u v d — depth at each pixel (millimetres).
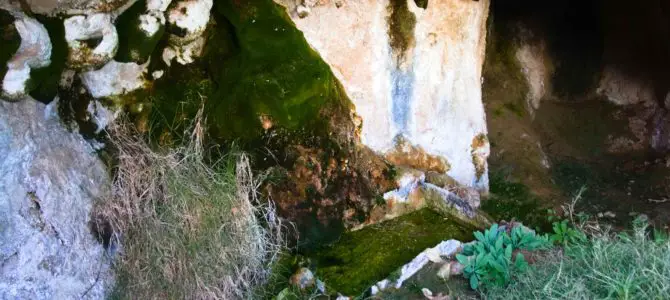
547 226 3596
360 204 3127
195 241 2639
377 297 2768
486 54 4832
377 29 3172
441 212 3256
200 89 2893
